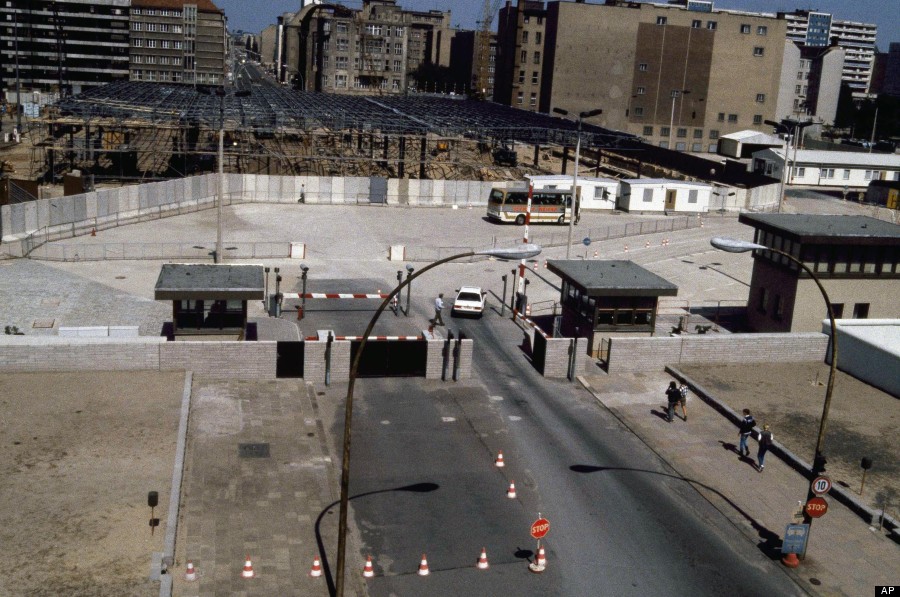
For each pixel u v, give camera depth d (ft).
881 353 135.85
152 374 123.85
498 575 82.99
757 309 171.83
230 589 75.92
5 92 585.63
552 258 223.30
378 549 85.97
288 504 92.53
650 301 147.33
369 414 119.55
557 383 136.56
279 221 250.78
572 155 427.33
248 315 162.30
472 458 108.37
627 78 522.47
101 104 301.22
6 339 122.01
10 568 74.54
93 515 84.58
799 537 86.99
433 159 340.39
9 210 201.26
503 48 615.57
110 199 232.32
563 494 100.37
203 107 322.55
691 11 518.78
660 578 84.23
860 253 160.35
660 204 296.71
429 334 141.28
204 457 101.04
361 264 207.82
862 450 112.78
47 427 104.06
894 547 91.50
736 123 537.65
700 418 123.44
